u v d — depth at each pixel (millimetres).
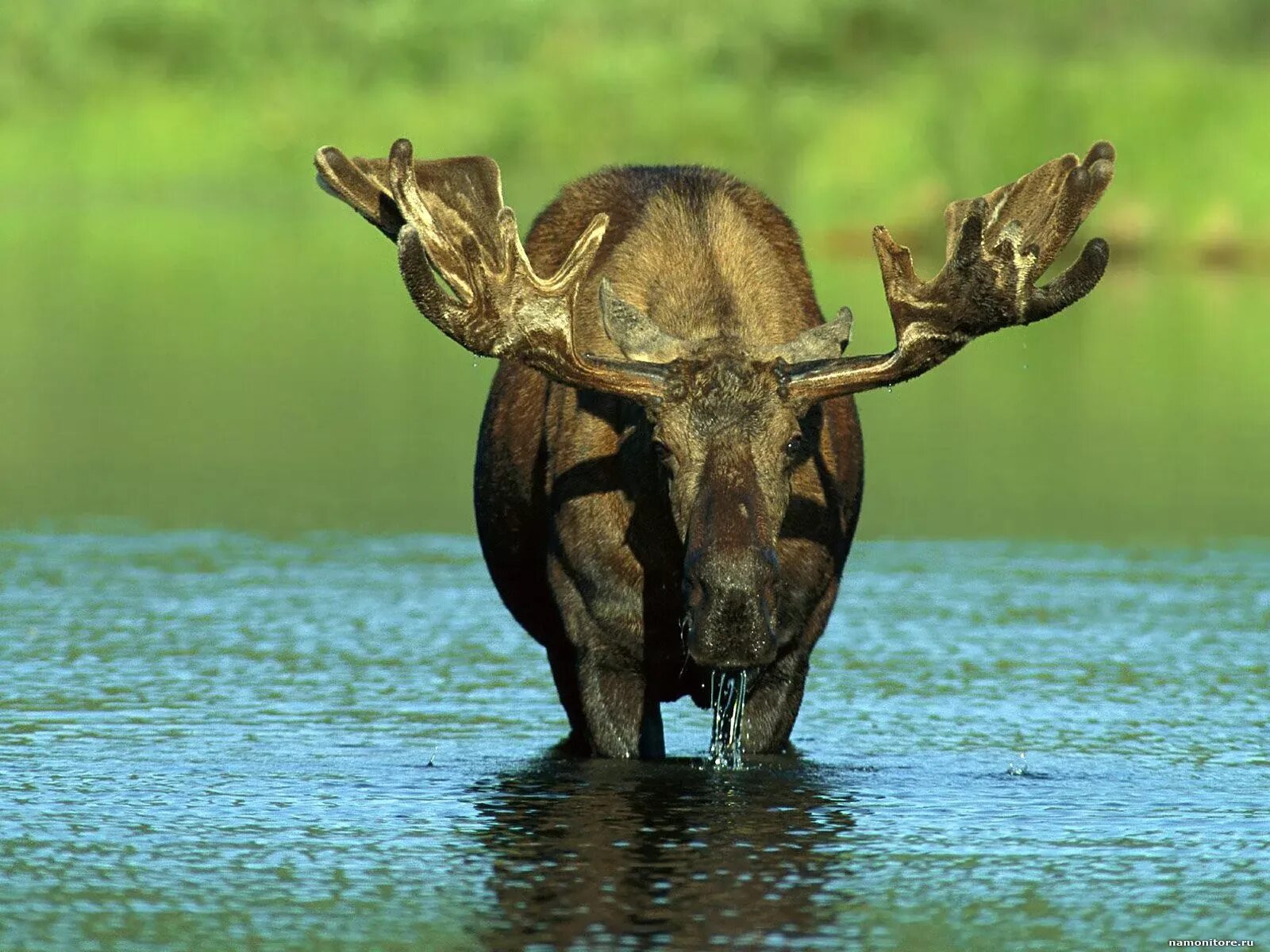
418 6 180500
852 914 26891
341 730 36406
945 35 153875
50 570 50156
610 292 32062
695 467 29969
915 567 51688
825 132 151250
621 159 161375
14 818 30844
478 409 79312
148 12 186000
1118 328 109000
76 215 165375
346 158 35312
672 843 29688
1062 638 44344
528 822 30750
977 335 32000
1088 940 26094
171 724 36594
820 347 32062
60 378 86188
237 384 85438
